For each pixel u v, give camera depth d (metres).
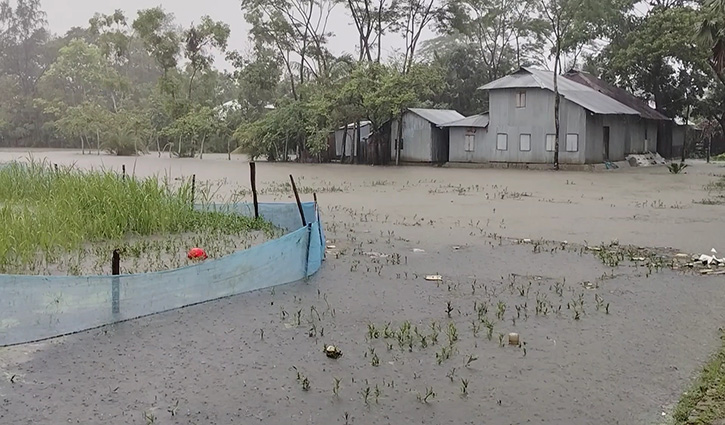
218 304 7.56
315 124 37.75
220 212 13.53
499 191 21.70
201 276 7.56
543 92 33.12
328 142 39.12
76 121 51.84
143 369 5.68
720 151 45.84
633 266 9.77
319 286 8.45
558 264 9.93
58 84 63.38
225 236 11.50
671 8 39.03
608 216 15.40
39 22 71.38
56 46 71.00
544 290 8.34
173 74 51.00
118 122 51.38
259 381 5.44
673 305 7.65
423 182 25.30
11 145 63.78
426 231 13.09
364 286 8.48
